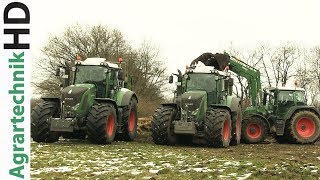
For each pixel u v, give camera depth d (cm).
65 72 1546
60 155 1097
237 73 1853
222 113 1453
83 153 1152
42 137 1402
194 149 1354
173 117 1502
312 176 805
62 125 1350
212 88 1547
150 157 1101
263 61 4200
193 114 1443
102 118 1369
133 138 1652
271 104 1836
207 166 930
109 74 1559
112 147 1334
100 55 3544
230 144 1620
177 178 766
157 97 3547
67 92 1391
